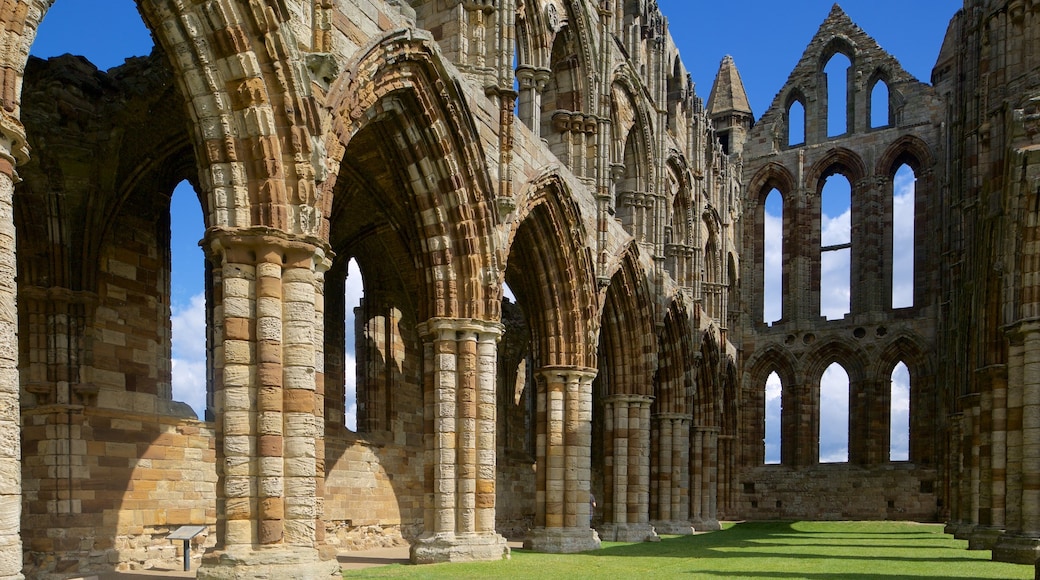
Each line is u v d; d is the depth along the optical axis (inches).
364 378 1220.5
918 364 2132.1
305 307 607.2
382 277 1246.9
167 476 872.3
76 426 792.3
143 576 749.9
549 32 1118.4
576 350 1133.7
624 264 1368.1
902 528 1738.4
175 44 599.5
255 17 601.9
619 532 1333.7
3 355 424.2
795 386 2274.9
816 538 1391.5
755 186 2411.4
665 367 1628.9
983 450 1106.1
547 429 1123.9
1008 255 963.3
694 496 1840.6
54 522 772.6
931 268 2139.5
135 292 884.6
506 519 1557.6
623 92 1411.2
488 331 898.1
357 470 1128.8
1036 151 912.9
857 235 2267.5
